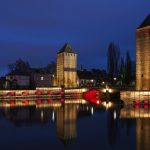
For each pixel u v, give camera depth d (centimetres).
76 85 12344
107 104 6800
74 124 3738
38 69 14262
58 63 12650
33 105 6531
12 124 3762
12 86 11231
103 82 13512
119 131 3181
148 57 7056
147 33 7075
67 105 6531
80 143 2627
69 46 12481
